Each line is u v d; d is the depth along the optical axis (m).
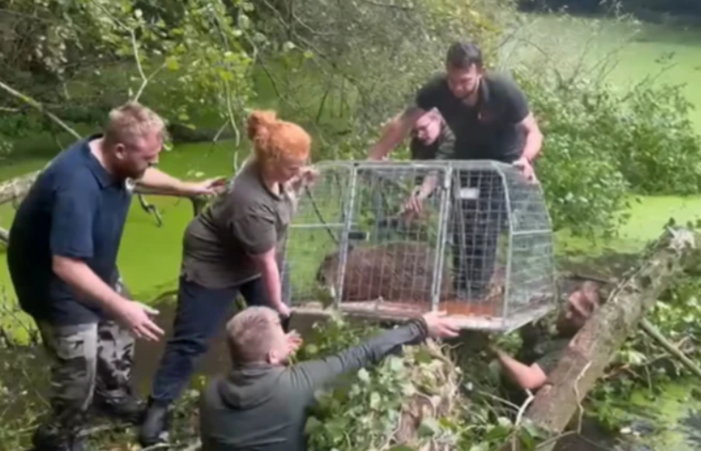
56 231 3.87
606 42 14.42
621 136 9.55
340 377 3.93
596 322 4.96
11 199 5.84
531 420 4.31
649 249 5.97
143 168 4.03
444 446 3.96
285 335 4.12
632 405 5.45
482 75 5.31
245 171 4.30
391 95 8.95
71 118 10.44
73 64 9.27
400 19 9.23
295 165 4.20
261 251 4.25
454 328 4.26
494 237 4.80
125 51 7.01
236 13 8.79
